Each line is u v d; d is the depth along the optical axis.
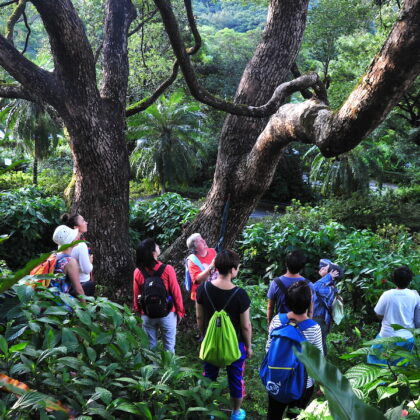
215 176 6.26
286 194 27.52
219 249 6.11
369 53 21.95
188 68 3.83
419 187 23.14
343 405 1.17
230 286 3.57
